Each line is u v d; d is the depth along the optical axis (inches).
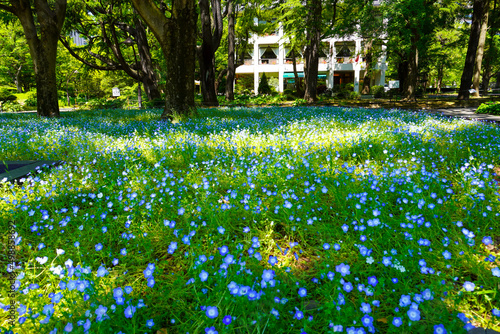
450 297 62.8
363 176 136.9
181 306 62.7
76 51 1042.1
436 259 79.3
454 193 125.0
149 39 1189.1
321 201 117.6
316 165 158.2
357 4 882.8
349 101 948.6
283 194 112.7
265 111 554.6
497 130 254.8
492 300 65.1
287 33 1030.4
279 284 65.4
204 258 68.2
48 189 131.2
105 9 935.7
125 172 148.6
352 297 68.2
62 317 59.9
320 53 1685.5
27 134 269.4
